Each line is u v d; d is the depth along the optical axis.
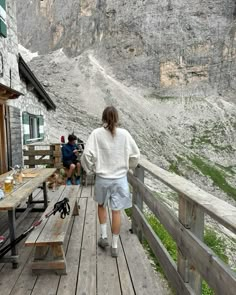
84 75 51.56
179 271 2.24
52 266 2.94
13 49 7.43
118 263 3.17
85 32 65.00
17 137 7.23
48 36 71.25
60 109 38.91
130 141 3.26
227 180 35.09
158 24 60.94
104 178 3.21
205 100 53.06
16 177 4.08
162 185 17.75
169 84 56.94
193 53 58.03
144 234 3.53
